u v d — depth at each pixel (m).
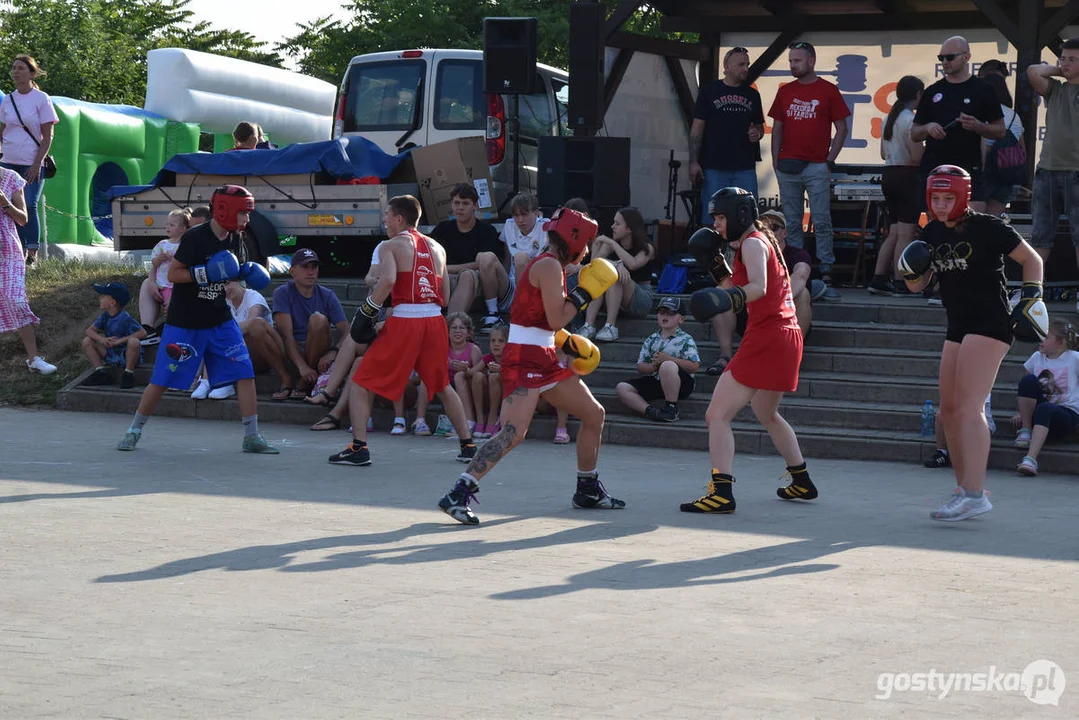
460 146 13.86
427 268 8.78
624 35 14.62
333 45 37.59
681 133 16.03
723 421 7.42
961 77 11.82
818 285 11.94
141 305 12.05
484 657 4.40
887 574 5.83
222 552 5.98
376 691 4.02
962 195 6.89
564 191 13.13
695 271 12.41
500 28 13.70
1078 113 10.73
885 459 9.87
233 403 11.35
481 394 10.48
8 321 12.16
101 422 10.94
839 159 16.33
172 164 13.88
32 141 14.27
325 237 14.94
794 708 3.90
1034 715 3.87
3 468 8.32
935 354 11.06
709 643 4.62
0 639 4.54
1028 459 9.25
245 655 4.39
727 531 6.82
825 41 16.23
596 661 4.38
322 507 7.22
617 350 11.63
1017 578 5.80
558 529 6.76
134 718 3.75
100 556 5.85
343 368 11.05
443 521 6.91
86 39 35.47
